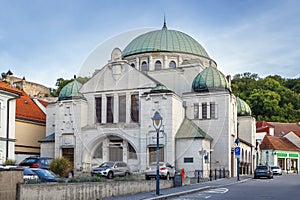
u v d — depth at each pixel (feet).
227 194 75.00
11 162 115.34
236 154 128.36
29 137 173.68
